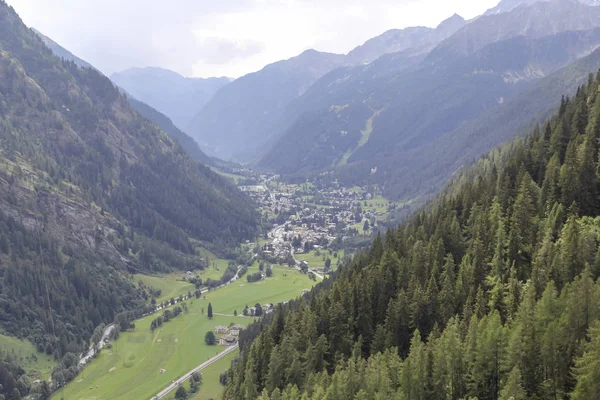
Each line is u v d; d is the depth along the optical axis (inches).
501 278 4387.3
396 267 5374.0
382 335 4598.9
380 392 3582.7
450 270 4793.3
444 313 4436.5
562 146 5679.1
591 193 4729.3
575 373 3078.2
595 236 4082.2
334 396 3801.7
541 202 4968.0
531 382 3255.4
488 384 3444.9
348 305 5162.4
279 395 4350.4
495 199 5408.5
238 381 5497.1
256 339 5866.1
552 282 3486.7
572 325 3184.1
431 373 3690.9
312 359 4724.4
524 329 3361.2
